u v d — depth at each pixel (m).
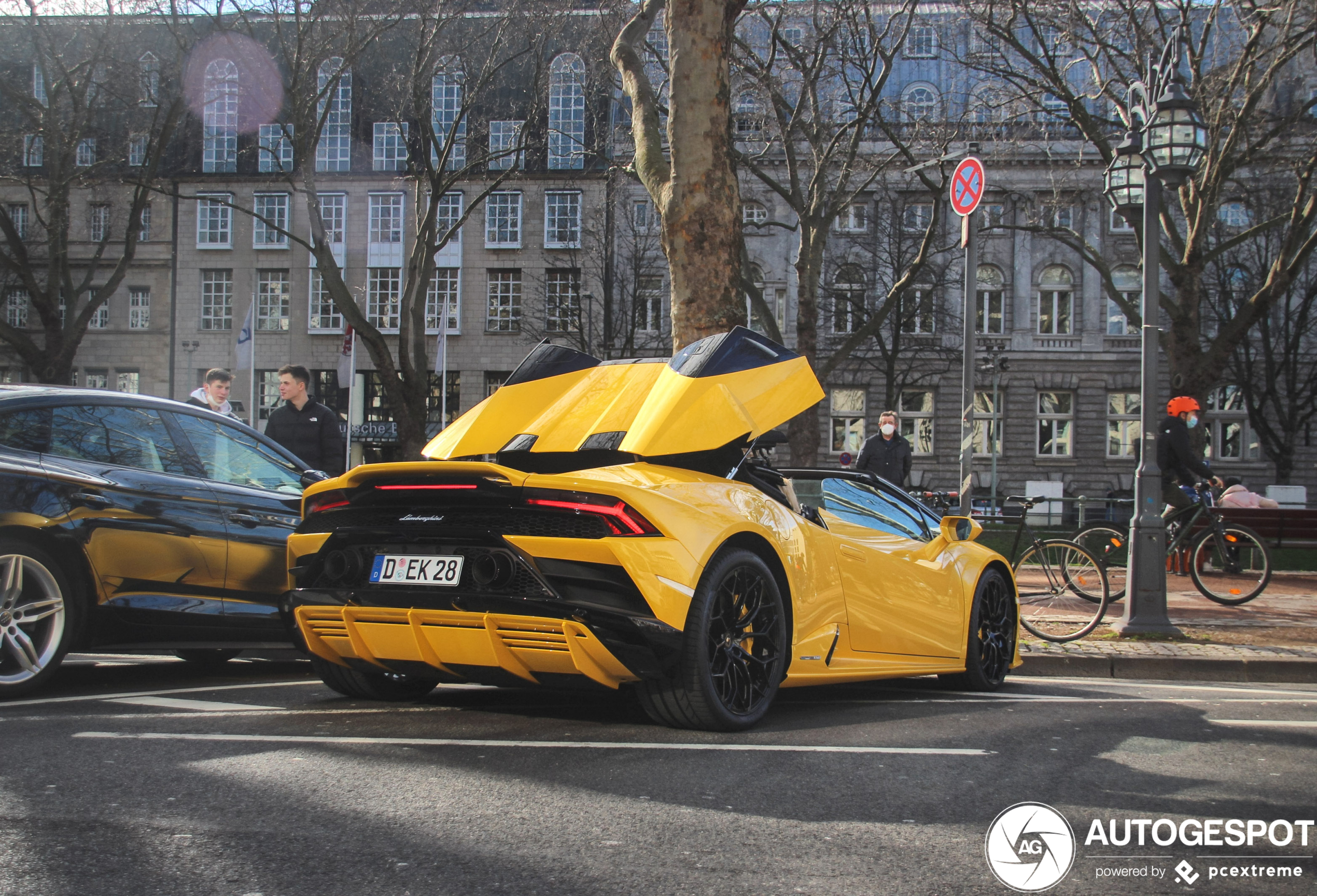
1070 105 20.62
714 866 2.78
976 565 6.42
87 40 25.33
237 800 3.28
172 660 7.43
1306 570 16.12
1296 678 7.65
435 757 3.94
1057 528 10.40
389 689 5.32
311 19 21.80
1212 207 19.88
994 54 21.53
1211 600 11.65
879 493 6.15
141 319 46.97
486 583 4.13
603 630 4.01
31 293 25.19
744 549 4.55
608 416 5.00
